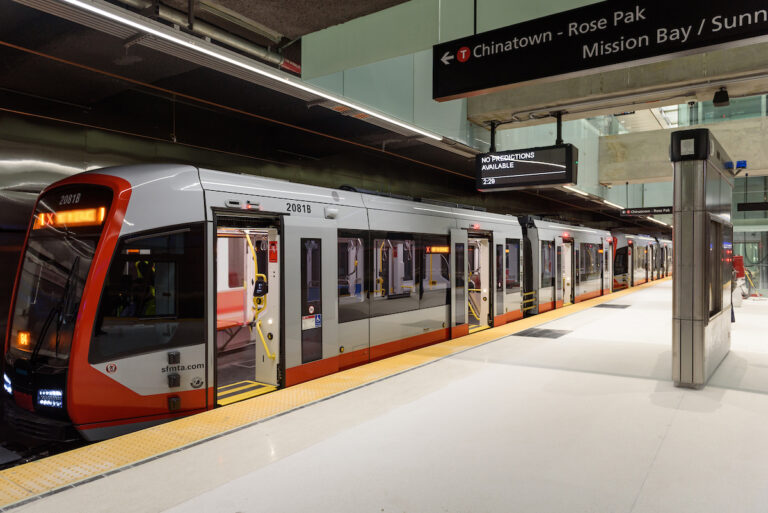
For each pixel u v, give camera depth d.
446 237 9.05
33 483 3.24
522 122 11.02
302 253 6.07
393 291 7.74
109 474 3.38
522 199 20.33
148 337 4.59
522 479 3.33
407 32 7.81
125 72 6.52
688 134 5.68
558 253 14.64
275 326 5.88
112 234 4.43
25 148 6.82
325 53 7.38
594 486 3.22
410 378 6.01
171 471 3.43
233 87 7.63
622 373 6.26
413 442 3.98
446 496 3.09
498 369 6.47
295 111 8.94
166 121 8.27
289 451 3.79
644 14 3.99
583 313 12.94
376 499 3.05
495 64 4.64
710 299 6.45
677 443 3.96
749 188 23.83
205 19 5.46
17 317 4.80
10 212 6.67
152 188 4.72
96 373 4.29
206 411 4.84
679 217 5.72
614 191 22.69
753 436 4.12
